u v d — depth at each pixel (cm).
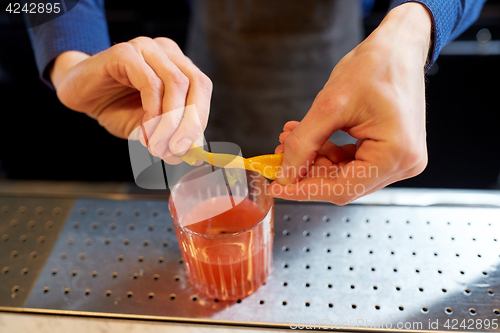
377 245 49
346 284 46
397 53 40
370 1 81
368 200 54
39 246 51
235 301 46
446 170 75
